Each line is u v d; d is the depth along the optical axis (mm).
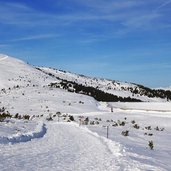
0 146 18875
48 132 32469
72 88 155625
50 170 13141
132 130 39312
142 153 20391
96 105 103188
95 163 15602
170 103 113250
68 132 33531
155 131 39844
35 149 19312
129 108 98750
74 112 81688
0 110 68438
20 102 92500
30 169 12961
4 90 119375
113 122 50531
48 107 86562
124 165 15297
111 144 22891
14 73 170750
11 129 28016
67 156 17438
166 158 19641
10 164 13602
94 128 38938
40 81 159250
